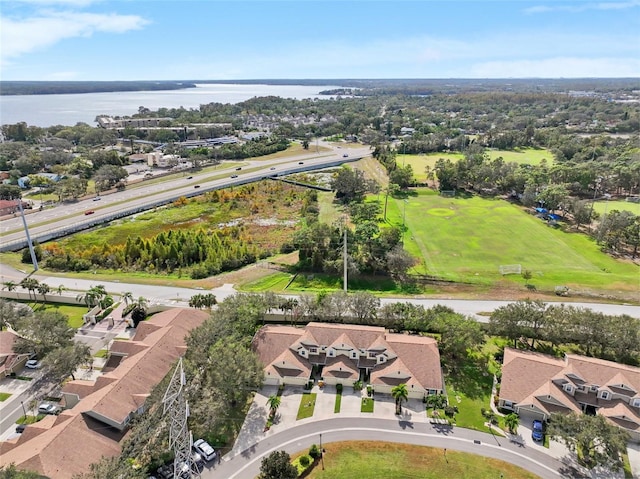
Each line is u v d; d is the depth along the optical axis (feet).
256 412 209.46
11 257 392.68
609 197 547.90
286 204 557.33
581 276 339.77
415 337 245.45
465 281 337.11
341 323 270.26
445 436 194.70
